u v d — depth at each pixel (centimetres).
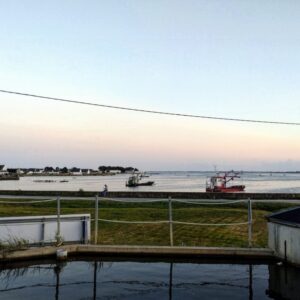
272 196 4359
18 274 1123
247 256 1275
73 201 3266
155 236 1508
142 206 2945
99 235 1534
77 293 959
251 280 1072
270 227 1291
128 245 1334
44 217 1375
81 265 1223
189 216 1988
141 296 941
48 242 1372
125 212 2181
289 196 4322
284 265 1208
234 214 2059
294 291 973
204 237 1485
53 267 1198
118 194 4691
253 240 1432
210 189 6269
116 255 1312
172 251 1295
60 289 990
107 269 1176
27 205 2867
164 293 963
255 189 9262
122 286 1016
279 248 1242
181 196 4472
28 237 1353
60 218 1384
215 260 1277
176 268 1191
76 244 1369
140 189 9069
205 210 2259
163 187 10388
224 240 1434
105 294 953
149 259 1298
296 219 1188
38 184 13888
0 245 1275
